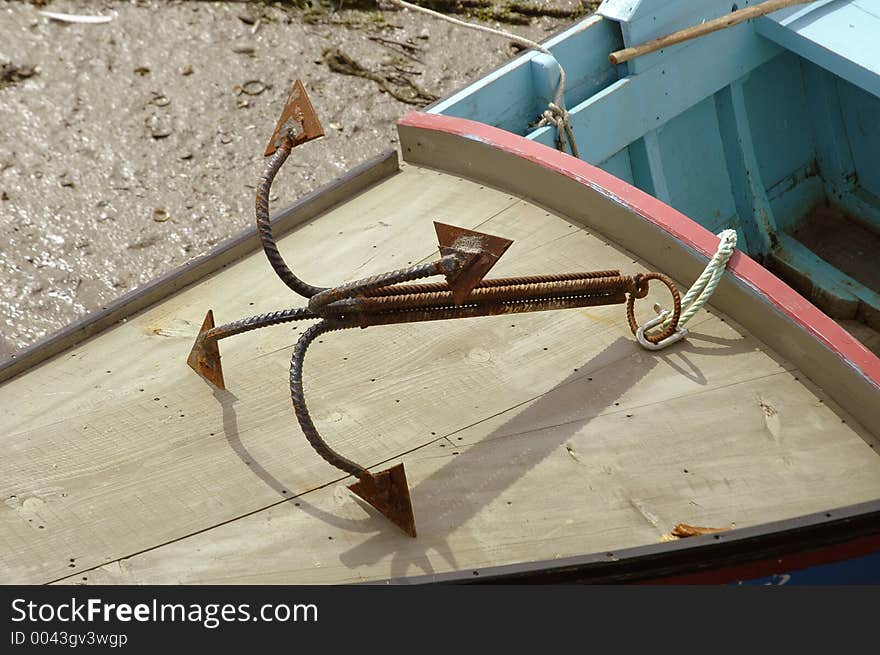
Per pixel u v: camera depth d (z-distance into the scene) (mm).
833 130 4465
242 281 3051
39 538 2363
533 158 3131
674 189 4234
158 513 2400
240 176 5117
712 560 2221
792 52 4379
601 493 2377
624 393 2604
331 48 5688
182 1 5914
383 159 3371
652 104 3984
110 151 5230
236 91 5492
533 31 5789
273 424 2588
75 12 5852
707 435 2490
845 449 2453
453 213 3199
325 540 2316
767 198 4441
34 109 5406
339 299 2248
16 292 4656
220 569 2270
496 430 2533
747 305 2719
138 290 2986
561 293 2504
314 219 3264
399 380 2684
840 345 2518
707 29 3934
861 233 4504
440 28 5797
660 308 2715
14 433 2631
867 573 2416
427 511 2363
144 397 2697
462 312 2393
